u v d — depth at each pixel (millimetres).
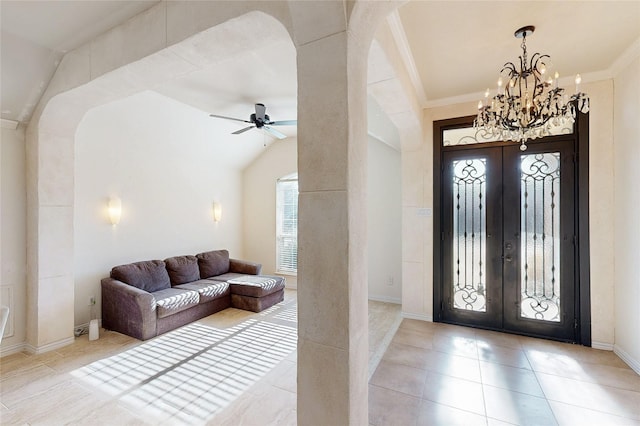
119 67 2244
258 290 4355
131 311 3436
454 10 2035
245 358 2969
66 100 2797
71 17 2152
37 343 2984
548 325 3348
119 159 4156
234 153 5734
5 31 2318
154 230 4613
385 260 4906
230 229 6035
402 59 2586
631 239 2715
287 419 2098
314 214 1354
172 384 2508
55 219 3078
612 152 2992
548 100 2211
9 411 2160
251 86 3363
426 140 3896
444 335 3461
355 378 1324
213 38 1854
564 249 3271
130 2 2006
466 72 2973
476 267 3703
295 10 1349
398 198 4832
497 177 3590
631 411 2145
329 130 1323
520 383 2490
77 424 2035
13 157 3008
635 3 1966
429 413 2139
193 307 3977
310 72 1365
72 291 3238
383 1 1335
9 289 2977
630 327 2742
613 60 2758
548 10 2039
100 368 2750
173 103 4016
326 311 1329
